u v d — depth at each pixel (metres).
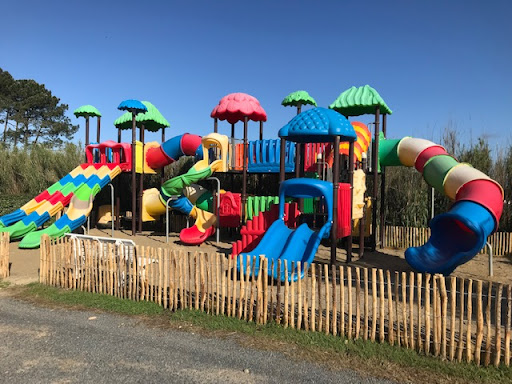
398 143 13.95
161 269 7.86
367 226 14.87
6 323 7.08
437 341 5.56
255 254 9.94
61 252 9.22
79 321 7.15
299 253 9.98
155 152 19.23
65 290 8.95
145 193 18.50
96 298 8.26
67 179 18.73
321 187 10.66
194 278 7.47
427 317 5.63
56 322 7.11
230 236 17.53
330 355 5.69
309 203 13.70
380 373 5.19
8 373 5.24
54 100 64.00
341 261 12.69
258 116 18.25
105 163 18.94
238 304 7.04
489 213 9.33
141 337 6.41
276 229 10.97
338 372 5.23
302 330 6.48
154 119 21.78
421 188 16.67
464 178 10.50
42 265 9.59
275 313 6.90
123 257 8.33
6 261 10.48
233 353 5.80
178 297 7.78
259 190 20.72
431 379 5.04
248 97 17.72
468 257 8.90
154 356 5.73
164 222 20.09
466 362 5.38
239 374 5.20
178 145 18.77
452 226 10.83
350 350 5.79
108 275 8.53
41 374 5.22
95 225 20.28
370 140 15.07
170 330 6.69
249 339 6.26
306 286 6.51
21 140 59.03
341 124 10.85
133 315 7.41
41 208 16.61
